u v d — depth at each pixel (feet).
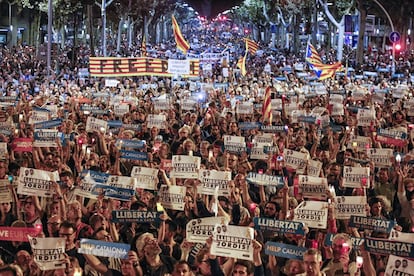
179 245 32.91
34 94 99.09
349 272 29.01
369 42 303.07
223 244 27.84
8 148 51.70
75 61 184.75
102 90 97.81
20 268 26.96
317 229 33.32
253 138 54.34
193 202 35.94
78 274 27.48
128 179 35.83
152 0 263.90
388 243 28.27
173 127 61.67
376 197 38.09
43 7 208.33
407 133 58.90
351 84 113.70
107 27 343.87
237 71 148.15
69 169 43.55
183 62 93.76
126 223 33.37
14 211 35.73
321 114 71.31
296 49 282.15
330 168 43.65
